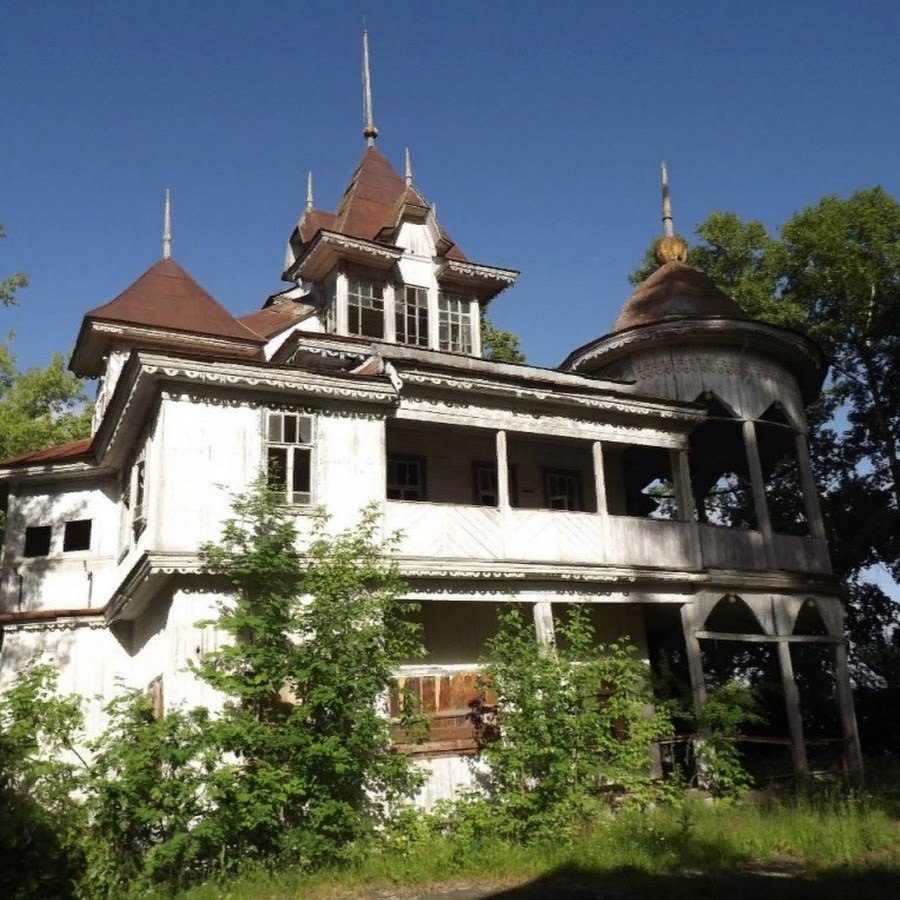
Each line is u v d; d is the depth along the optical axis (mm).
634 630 19500
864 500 28484
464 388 16391
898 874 11211
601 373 21656
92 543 18625
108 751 11789
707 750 16766
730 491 29266
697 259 31766
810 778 17781
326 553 13930
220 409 14578
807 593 19625
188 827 11703
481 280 23172
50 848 10758
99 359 21391
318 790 12367
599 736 14648
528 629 15531
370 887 11492
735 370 20266
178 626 13484
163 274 21906
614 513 20844
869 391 30000
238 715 12773
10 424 28672
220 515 14141
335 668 12742
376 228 23422
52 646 17812
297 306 23812
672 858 12242
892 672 26500
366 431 15617
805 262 30000
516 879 11812
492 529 16312
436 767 15172
